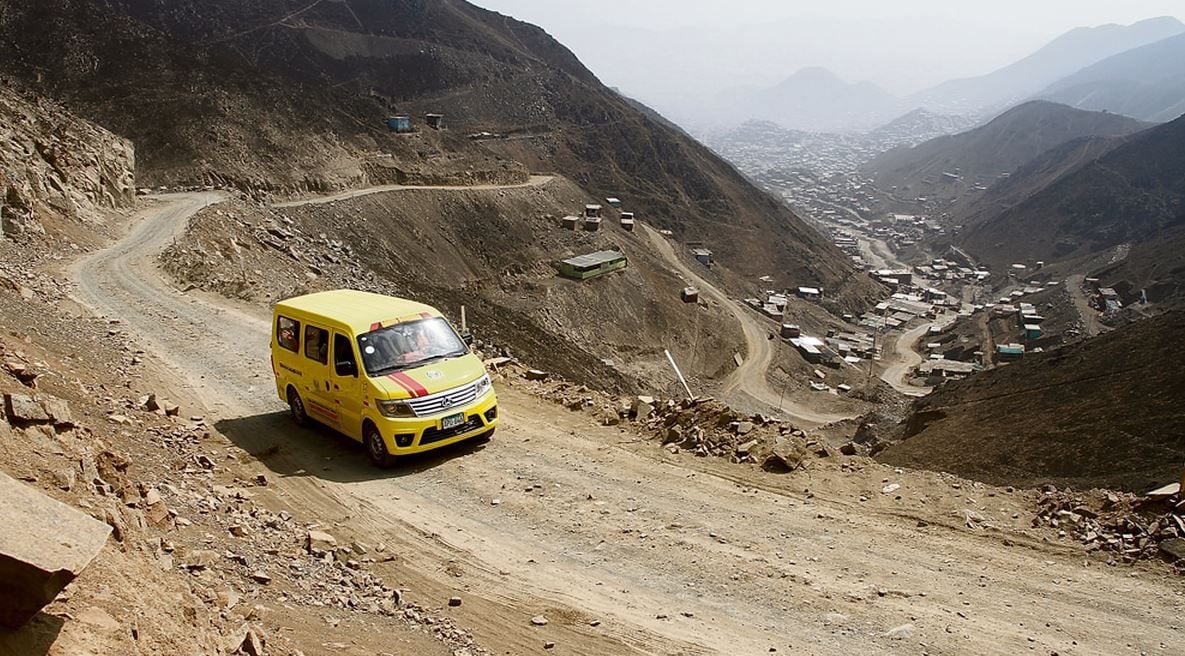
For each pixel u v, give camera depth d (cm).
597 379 5706
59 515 383
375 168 9012
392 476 1084
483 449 1176
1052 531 891
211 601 570
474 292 7981
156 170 6944
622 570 823
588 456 1143
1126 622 709
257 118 8338
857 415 7944
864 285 17262
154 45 9119
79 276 2533
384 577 796
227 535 773
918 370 11500
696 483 1038
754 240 17138
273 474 1070
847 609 738
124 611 428
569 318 8225
